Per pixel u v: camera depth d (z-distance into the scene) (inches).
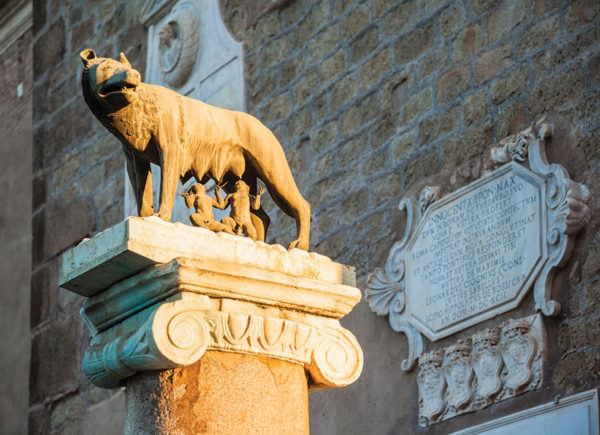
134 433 221.6
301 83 500.4
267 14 526.9
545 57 398.6
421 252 426.3
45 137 647.1
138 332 221.0
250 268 227.6
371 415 428.5
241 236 238.5
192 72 561.0
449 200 418.6
